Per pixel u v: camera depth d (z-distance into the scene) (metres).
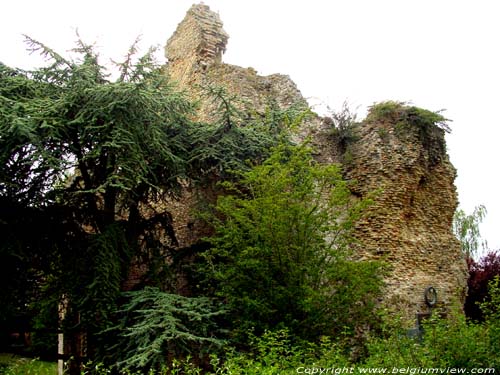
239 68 19.27
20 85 13.09
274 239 11.66
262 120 16.66
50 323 14.19
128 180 12.30
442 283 17.00
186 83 21.06
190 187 15.26
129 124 12.73
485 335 9.19
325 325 11.48
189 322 11.84
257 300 11.64
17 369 16.95
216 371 8.69
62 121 12.40
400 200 16.53
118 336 12.18
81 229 13.80
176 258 14.64
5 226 12.71
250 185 13.07
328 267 11.78
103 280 12.15
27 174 12.81
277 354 9.36
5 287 13.11
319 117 18.09
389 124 17.22
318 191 13.70
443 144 18.25
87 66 13.14
